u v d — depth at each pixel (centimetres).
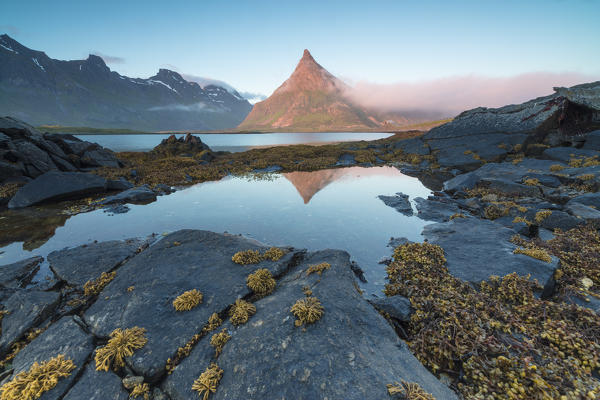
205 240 1131
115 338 609
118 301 777
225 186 2523
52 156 2673
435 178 2855
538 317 673
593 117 2780
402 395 441
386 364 516
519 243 1085
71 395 512
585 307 700
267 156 4522
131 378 541
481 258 983
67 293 870
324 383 464
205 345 601
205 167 3509
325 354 520
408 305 762
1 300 839
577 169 1855
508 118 3428
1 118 2741
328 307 659
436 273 921
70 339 650
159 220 1579
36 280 962
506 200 1762
